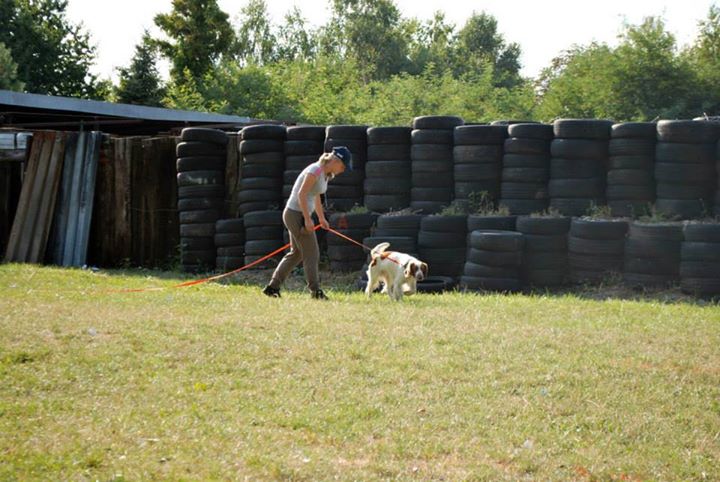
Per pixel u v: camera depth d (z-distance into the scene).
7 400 5.76
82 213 17.19
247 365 6.86
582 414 5.96
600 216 13.79
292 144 15.78
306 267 10.72
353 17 70.06
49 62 52.72
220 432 5.25
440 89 38.28
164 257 17.58
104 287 11.70
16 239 16.78
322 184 10.54
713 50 35.47
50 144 17.31
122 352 7.10
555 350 7.78
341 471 4.70
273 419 5.56
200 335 7.81
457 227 14.16
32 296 10.15
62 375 6.39
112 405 5.73
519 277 13.40
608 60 32.06
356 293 12.21
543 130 14.27
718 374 7.12
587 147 13.96
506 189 14.41
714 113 30.98
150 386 6.20
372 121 35.41
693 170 13.26
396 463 4.89
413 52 69.56
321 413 5.71
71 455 4.71
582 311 10.11
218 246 16.20
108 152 17.72
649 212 13.71
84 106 19.75
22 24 51.66
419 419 5.71
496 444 5.30
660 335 8.64
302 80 44.62
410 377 6.69
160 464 4.68
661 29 32.41
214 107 39.41
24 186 17.05
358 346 7.56
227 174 16.84
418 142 14.88
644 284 12.93
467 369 7.00
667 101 31.62
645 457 5.22
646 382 6.79
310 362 7.03
